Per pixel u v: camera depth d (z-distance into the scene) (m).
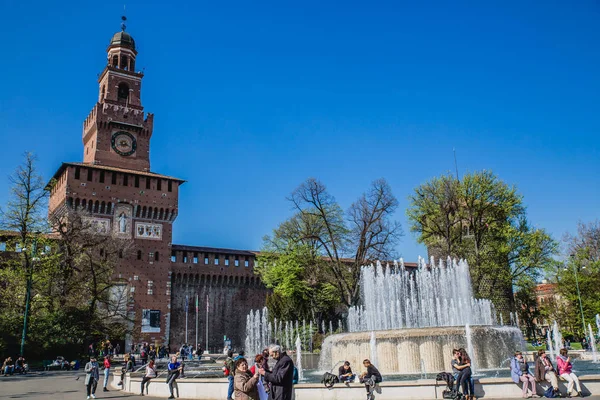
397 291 46.41
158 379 22.17
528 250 52.47
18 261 47.50
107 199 67.75
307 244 60.75
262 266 65.50
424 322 44.22
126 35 81.56
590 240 58.16
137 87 78.31
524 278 52.66
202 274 73.44
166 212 71.38
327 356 29.05
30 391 25.41
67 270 50.50
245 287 76.88
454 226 56.00
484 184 54.44
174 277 71.81
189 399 20.14
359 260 52.59
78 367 43.84
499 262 53.03
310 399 17.28
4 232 53.16
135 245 68.44
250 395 10.69
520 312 67.00
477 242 53.22
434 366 24.19
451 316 44.00
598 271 54.19
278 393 10.42
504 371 23.36
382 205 52.81
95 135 73.12
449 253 51.84
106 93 75.75
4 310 45.81
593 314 52.62
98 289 54.72
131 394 23.42
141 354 46.38
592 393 16.64
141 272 67.88
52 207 71.94
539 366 16.73
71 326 47.19
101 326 51.50
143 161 75.19
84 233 52.69
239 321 75.12
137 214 69.69
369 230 52.72
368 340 25.75
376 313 44.56
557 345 35.16
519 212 54.84
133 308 65.81
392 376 23.34
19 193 48.00
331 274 58.16
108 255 55.16
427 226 55.50
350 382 17.39
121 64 79.62
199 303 72.94
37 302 47.97
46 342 44.62
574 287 54.41
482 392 16.70
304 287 58.94
